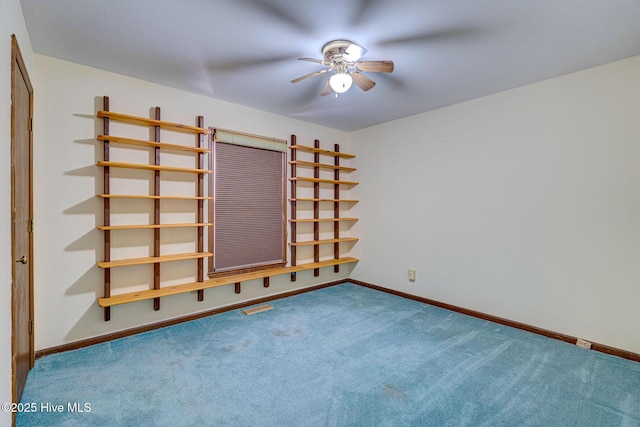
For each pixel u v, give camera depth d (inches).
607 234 100.1
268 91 124.3
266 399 73.5
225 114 135.9
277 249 156.1
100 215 105.3
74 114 100.3
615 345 98.3
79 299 101.7
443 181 143.5
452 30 80.4
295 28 80.1
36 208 93.9
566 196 108.2
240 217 142.0
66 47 90.4
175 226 115.6
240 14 74.1
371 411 69.3
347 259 181.9
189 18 75.9
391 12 72.9
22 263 72.3
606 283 100.3
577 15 73.7
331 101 135.5
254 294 147.9
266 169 151.4
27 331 81.4
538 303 114.6
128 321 111.6
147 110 114.8
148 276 116.3
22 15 73.1
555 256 110.7
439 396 75.0
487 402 72.9
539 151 114.1
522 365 90.4
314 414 68.3
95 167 104.3
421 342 105.6
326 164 173.5
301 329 116.4
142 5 70.8
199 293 128.1
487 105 128.0
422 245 152.2
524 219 118.1
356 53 83.2
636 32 81.2
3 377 52.9
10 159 59.1
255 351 98.2
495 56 94.6
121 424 64.6
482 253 130.3
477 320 126.8
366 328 117.6
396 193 163.8
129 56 95.7
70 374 83.7
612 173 99.0
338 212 181.6
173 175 121.8
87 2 69.7
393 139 165.0
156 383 79.7
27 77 79.9
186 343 103.7
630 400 74.0
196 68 103.9
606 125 99.9
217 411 69.1
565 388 78.8
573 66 101.3
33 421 64.9
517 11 72.4
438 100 133.8
